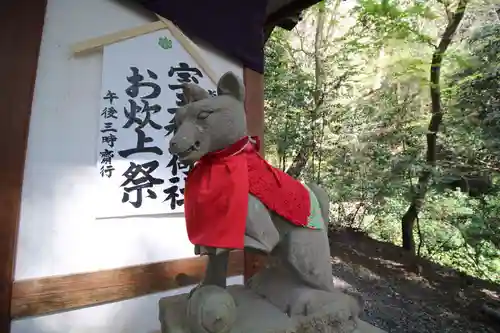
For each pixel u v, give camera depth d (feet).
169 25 6.73
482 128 11.39
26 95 5.26
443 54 12.51
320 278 4.28
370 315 9.60
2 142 5.05
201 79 7.11
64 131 5.63
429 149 12.92
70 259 5.52
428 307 10.09
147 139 6.39
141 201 6.22
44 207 5.37
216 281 4.06
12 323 5.02
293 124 16.63
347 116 15.99
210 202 3.51
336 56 17.37
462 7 12.23
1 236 4.96
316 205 4.39
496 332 8.82
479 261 12.41
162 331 4.14
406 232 14.28
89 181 5.77
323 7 17.02
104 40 6.04
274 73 16.26
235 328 3.76
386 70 15.14
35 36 5.43
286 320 3.97
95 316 5.68
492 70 11.10
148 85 6.48
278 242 4.23
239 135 3.75
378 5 13.26
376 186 14.01
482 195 11.38
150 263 6.23
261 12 8.22
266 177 3.85
